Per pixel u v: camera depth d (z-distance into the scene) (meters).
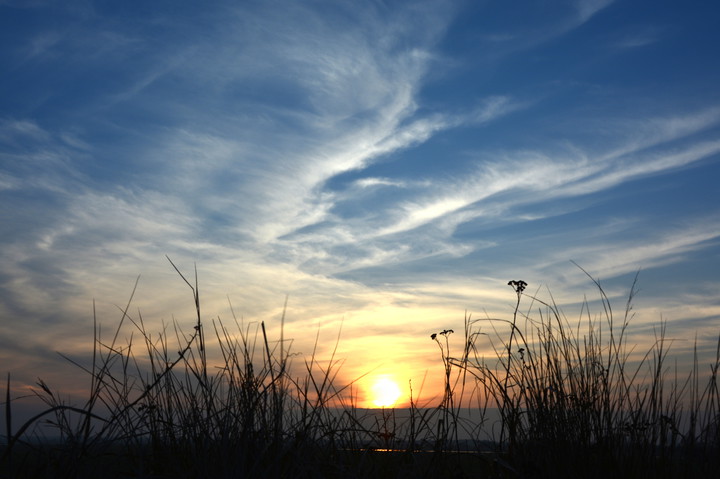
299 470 2.99
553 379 3.54
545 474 3.24
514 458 3.40
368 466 3.24
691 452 3.25
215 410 3.19
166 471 2.99
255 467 2.88
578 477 3.18
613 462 3.21
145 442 3.21
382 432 3.49
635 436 3.32
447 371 3.54
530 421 3.46
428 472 3.21
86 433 2.71
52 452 2.79
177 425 3.15
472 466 3.49
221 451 2.93
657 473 3.20
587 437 3.34
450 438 3.43
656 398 3.36
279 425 3.15
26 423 2.43
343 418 3.45
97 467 2.79
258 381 3.27
